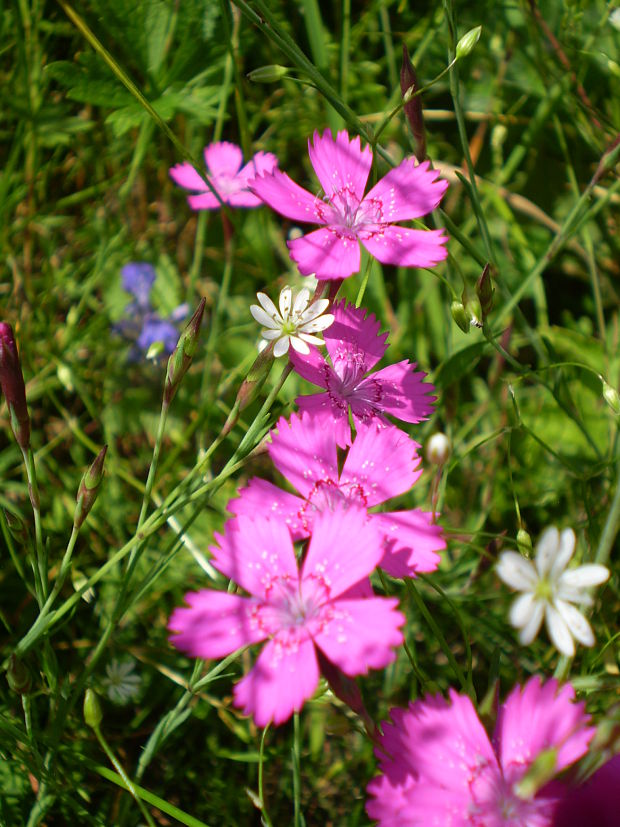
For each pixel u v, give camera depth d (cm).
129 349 15
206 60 16
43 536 13
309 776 12
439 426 15
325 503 10
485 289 11
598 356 15
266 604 9
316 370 10
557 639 8
